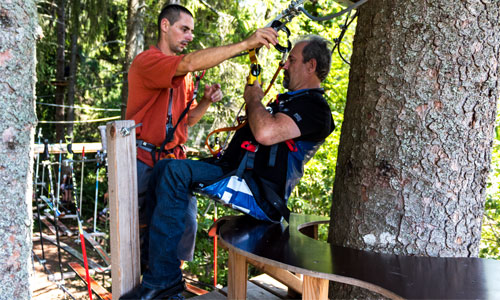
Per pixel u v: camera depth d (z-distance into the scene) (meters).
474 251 1.87
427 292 1.36
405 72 1.84
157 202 2.08
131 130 1.96
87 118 15.98
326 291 1.62
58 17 13.16
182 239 2.53
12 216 2.00
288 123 2.05
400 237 1.84
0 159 1.94
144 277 2.04
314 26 9.09
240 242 1.88
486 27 1.79
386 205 1.87
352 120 2.05
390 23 1.88
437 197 1.81
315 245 1.87
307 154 2.26
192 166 2.11
